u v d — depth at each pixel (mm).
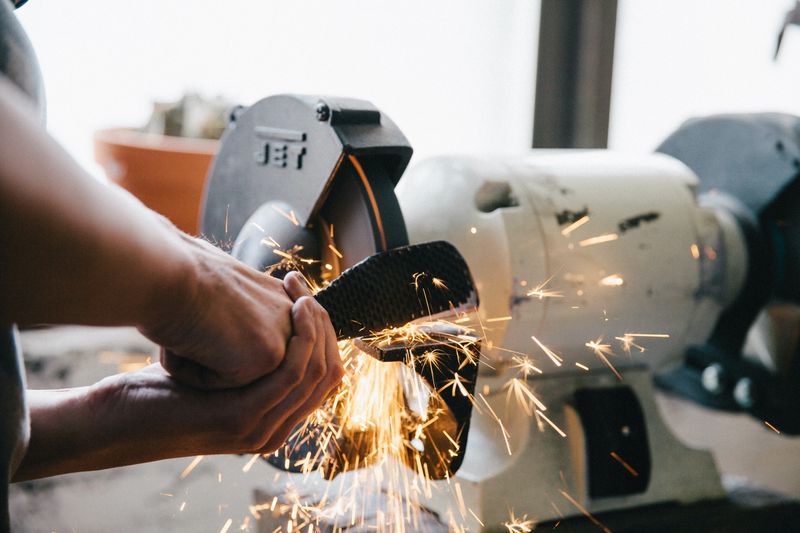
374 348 570
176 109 1448
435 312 624
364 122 724
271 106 770
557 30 1737
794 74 1622
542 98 1758
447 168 861
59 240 344
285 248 738
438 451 630
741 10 1705
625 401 912
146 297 403
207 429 525
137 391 548
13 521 985
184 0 1519
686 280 904
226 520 1018
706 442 1378
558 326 840
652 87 1836
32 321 371
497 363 848
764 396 1176
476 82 1743
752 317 1084
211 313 453
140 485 1088
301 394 516
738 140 1097
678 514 894
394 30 1648
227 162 836
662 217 895
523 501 833
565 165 899
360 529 774
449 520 829
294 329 506
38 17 1419
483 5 1721
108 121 1516
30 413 551
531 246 811
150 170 1303
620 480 881
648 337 916
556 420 874
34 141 333
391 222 705
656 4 1796
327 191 719
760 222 1062
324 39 1604
